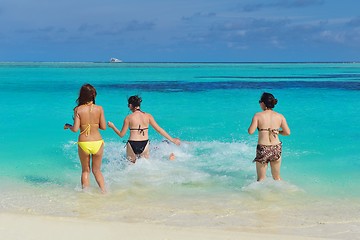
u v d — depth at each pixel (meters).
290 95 23.22
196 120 14.59
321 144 10.56
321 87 28.97
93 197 6.53
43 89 26.25
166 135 8.66
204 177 7.60
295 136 11.62
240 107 18.25
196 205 6.20
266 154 7.02
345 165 8.54
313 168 8.30
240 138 11.27
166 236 4.77
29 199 6.40
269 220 5.61
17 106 18.17
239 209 6.04
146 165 8.18
